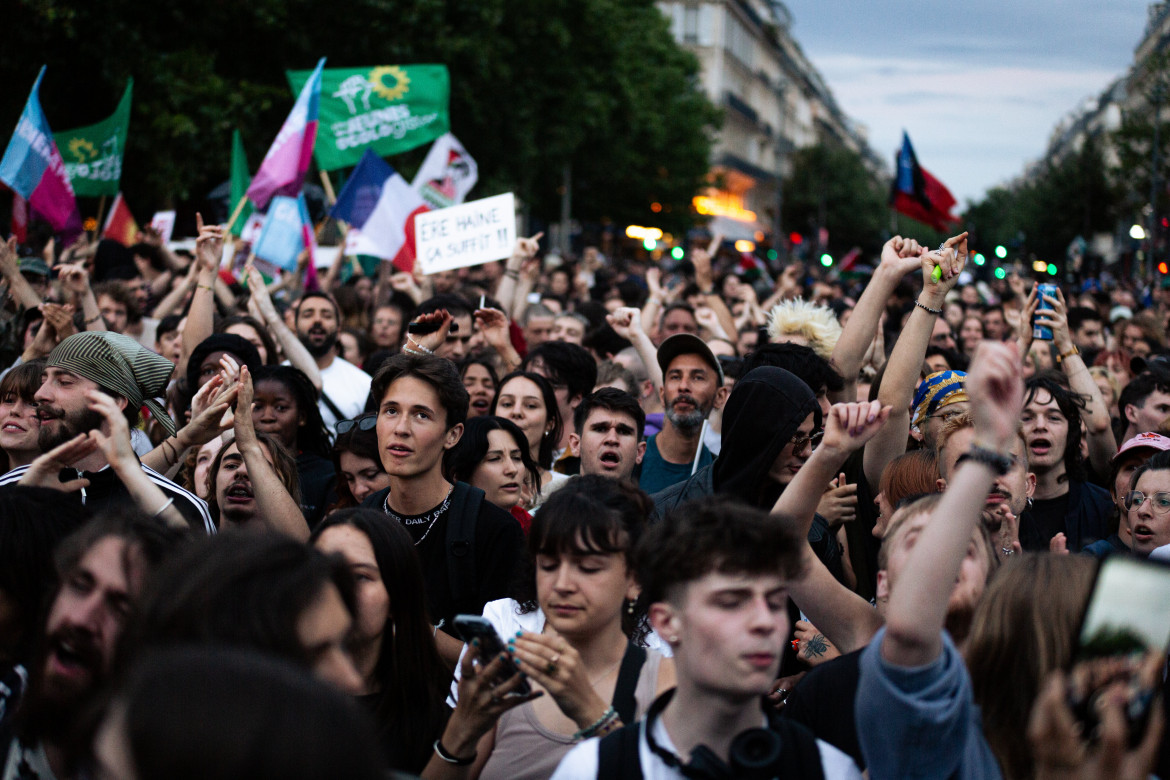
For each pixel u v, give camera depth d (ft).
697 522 7.09
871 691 7.00
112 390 13.51
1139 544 13.32
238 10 56.75
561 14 84.94
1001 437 6.98
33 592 8.66
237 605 5.85
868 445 13.84
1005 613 7.48
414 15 63.72
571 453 18.12
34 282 28.07
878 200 257.55
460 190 39.83
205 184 66.23
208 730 4.14
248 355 18.34
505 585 12.89
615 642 9.45
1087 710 6.32
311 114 29.91
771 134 296.92
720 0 243.60
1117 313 45.27
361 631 9.45
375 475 15.28
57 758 7.69
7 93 52.21
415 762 9.85
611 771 7.22
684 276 53.78
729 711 7.02
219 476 14.03
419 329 16.28
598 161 107.45
